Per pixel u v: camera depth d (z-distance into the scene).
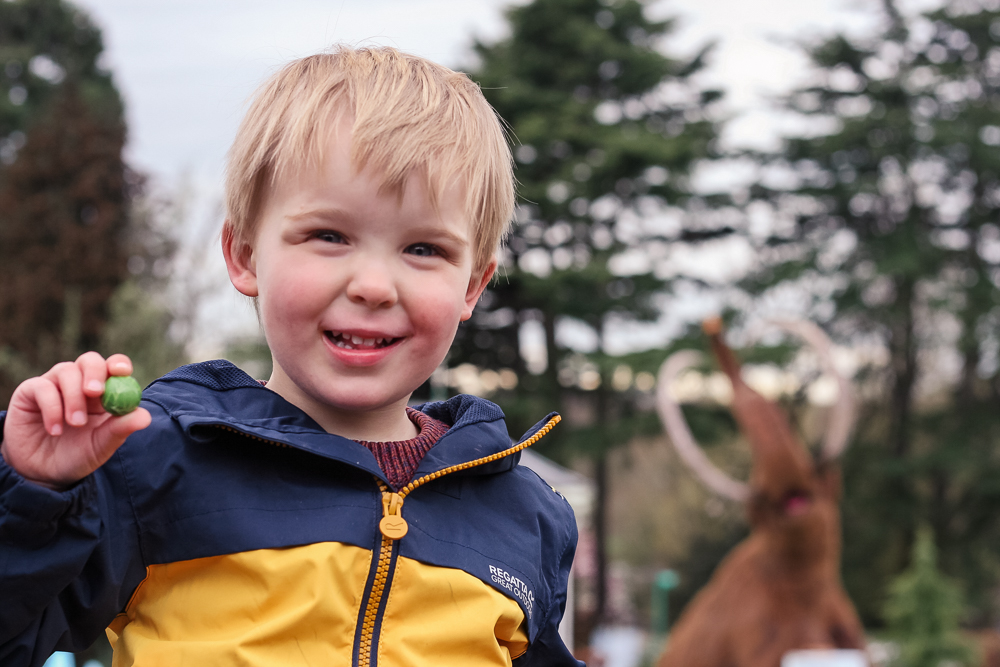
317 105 1.37
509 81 22.78
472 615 1.43
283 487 1.36
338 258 1.34
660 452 32.94
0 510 1.14
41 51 28.42
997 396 25.20
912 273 23.75
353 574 1.34
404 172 1.33
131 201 19.66
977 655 9.61
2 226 18.53
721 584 7.67
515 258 23.52
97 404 1.14
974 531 24.19
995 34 25.08
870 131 24.73
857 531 24.62
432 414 1.77
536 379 23.48
